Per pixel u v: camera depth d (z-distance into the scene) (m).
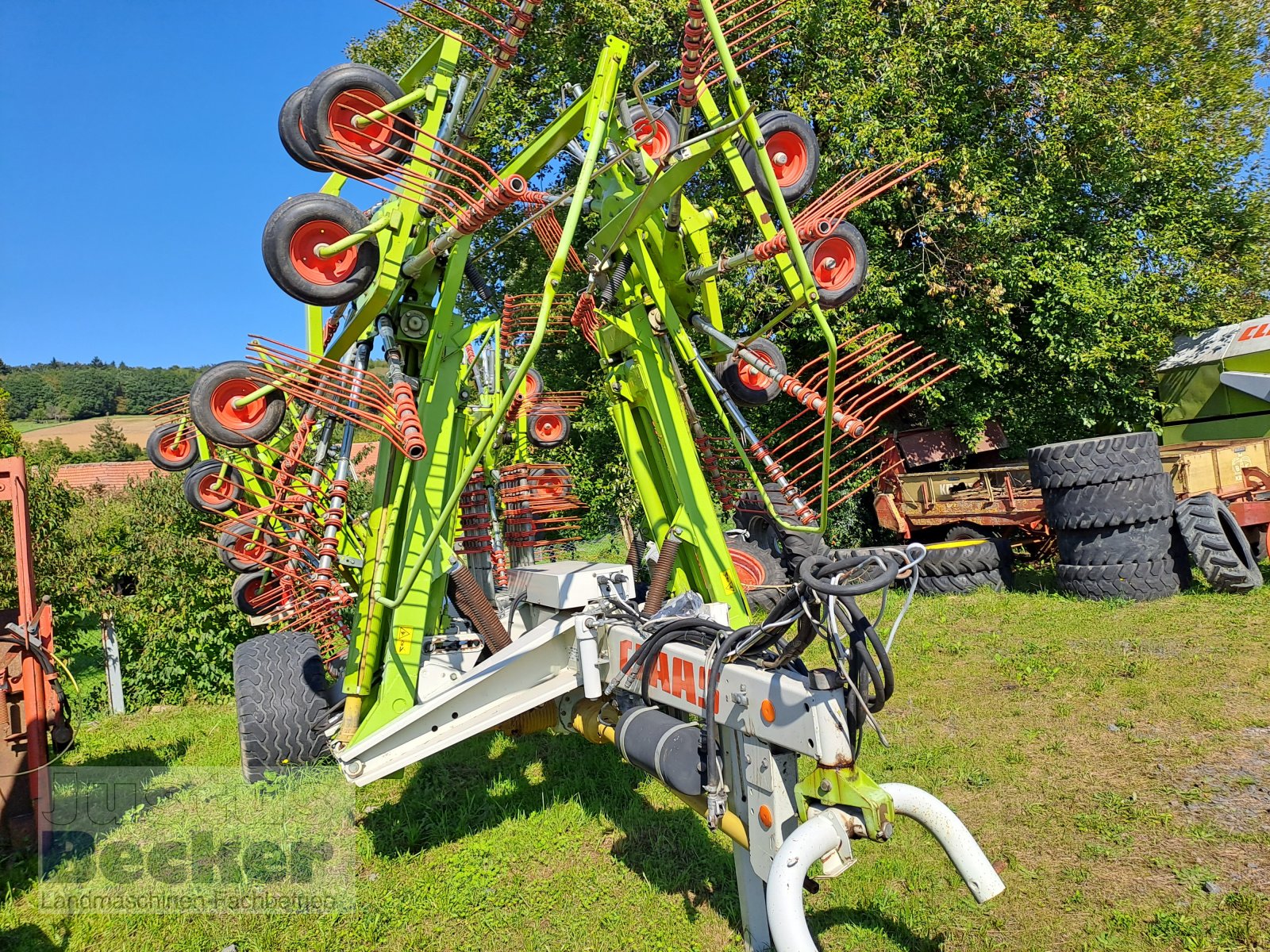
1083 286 12.18
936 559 8.88
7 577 8.51
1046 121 12.74
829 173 12.03
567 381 15.30
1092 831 3.79
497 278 16.34
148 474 9.09
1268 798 3.86
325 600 4.29
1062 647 6.36
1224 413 10.60
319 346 5.62
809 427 4.75
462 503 5.70
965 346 12.48
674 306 5.31
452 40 4.39
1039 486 8.02
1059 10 13.87
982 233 11.82
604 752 5.45
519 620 5.25
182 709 7.85
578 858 4.11
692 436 5.61
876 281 11.73
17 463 4.93
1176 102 13.48
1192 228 14.03
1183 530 7.39
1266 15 14.69
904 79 12.11
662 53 13.13
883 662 2.44
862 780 2.49
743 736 2.85
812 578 2.45
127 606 8.47
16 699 4.86
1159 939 3.00
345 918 3.79
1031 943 3.05
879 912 3.31
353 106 3.96
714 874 3.77
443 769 5.40
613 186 5.14
